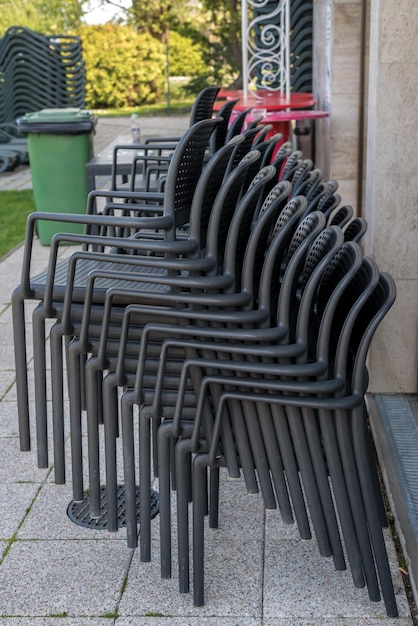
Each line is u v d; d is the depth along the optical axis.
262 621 2.49
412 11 3.49
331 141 5.75
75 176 7.29
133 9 23.91
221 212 2.28
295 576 2.70
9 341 5.12
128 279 2.31
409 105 3.59
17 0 27.20
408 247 3.72
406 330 3.82
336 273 2.52
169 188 2.29
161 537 2.59
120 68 23.61
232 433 2.44
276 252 2.31
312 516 2.41
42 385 2.53
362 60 5.53
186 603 2.58
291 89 8.59
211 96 3.20
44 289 2.46
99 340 2.45
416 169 3.64
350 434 2.37
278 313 2.34
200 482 2.47
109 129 17.98
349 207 2.79
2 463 3.59
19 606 2.62
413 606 2.54
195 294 2.30
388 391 3.90
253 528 2.99
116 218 2.32
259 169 2.93
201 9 22.27
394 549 2.83
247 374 2.37
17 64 13.21
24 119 7.11
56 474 2.57
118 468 3.52
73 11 27.08
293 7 8.43
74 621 2.54
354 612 2.51
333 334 2.64
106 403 2.48
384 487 3.23
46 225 7.39
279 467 2.41
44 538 2.99
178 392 2.37
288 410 2.35
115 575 2.75
